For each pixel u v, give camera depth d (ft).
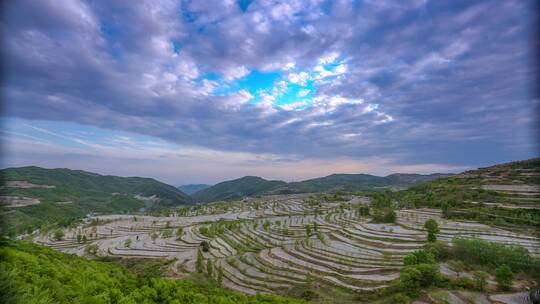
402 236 308.19
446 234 288.92
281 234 425.69
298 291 201.05
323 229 420.36
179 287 99.04
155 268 304.71
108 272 103.50
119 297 75.97
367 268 230.68
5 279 50.21
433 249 213.05
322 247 302.45
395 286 174.60
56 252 120.16
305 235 399.24
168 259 345.51
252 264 275.80
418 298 145.28
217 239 440.45
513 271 178.50
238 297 122.52
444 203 401.49
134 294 82.38
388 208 477.77
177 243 443.73
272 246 357.00
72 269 86.43
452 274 173.78
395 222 384.06
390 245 285.43
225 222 583.58
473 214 352.69
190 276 265.75
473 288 148.46
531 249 216.74
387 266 228.43
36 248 110.73
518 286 151.74
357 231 352.69
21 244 100.42
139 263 336.70
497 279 151.43
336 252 281.54
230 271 262.47
